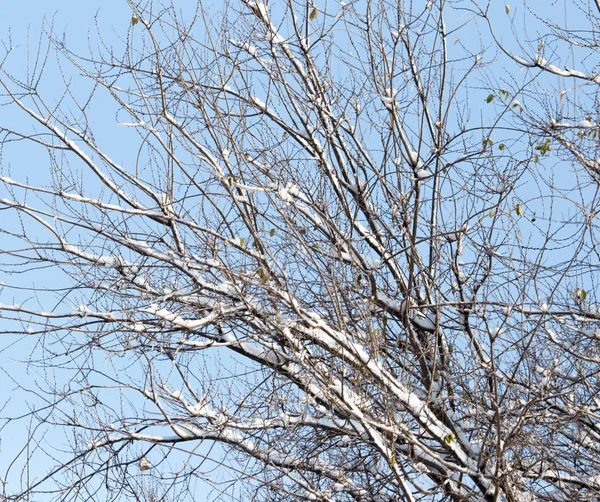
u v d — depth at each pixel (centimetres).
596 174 1216
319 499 1222
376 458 1224
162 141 1133
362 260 1209
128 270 1180
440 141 1235
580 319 1160
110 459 1235
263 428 1209
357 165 1301
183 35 1163
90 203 1080
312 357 1113
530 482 1161
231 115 1179
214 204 1144
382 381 1062
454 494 1133
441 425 1111
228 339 1229
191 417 1253
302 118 1261
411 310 1241
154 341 1152
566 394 1130
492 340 1062
